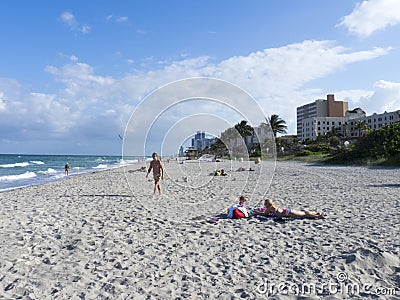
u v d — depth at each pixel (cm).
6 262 469
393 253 453
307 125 10862
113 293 361
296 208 820
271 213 727
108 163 5509
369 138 2873
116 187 1494
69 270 435
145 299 345
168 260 466
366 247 483
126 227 671
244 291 357
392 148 2555
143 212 839
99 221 734
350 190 1126
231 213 738
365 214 723
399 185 1234
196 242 551
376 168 2234
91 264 457
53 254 506
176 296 351
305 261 443
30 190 1449
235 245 527
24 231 660
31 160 6900
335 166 2677
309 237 555
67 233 632
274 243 530
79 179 2002
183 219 742
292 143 6600
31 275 420
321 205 852
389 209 773
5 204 1043
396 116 8275
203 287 372
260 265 436
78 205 978
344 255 450
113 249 523
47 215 827
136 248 527
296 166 2791
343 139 6756
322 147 4772
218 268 430
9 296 360
